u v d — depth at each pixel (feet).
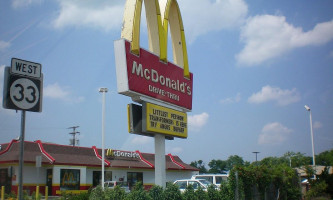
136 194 42.60
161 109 50.83
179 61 58.75
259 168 60.75
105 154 141.59
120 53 44.86
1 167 110.42
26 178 109.19
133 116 47.11
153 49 51.75
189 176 176.76
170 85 53.67
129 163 146.92
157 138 51.65
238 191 53.26
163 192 45.57
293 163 102.89
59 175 115.96
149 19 52.21
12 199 79.41
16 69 25.66
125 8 47.52
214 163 269.23
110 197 42.34
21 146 25.40
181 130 55.21
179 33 59.41
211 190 51.57
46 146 122.21
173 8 58.65
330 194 80.74
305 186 96.89
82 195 58.08
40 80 26.96
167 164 166.81
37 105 26.53
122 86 44.52
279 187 67.46
